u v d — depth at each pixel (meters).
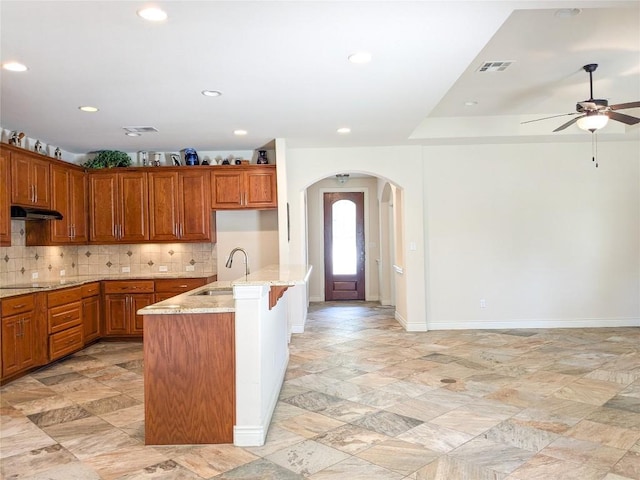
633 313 6.80
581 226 6.77
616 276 6.79
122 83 3.85
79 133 5.50
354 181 10.00
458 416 3.50
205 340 3.09
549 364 4.86
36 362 4.77
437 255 6.77
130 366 5.02
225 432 3.09
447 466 2.74
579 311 6.79
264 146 6.44
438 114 6.09
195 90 4.06
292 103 4.49
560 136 6.29
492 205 6.76
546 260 6.78
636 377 4.39
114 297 6.12
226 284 4.34
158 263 6.70
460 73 3.73
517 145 6.74
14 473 2.71
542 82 4.83
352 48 3.22
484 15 2.76
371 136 5.97
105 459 2.88
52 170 5.58
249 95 4.22
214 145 6.30
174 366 3.09
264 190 6.30
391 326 7.06
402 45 3.18
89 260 6.70
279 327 4.26
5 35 2.94
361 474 2.66
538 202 6.77
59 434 3.27
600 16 3.37
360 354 5.39
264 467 2.76
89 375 4.70
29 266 5.61
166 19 2.76
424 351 5.48
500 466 2.73
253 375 3.08
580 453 2.88
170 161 6.64
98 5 2.58
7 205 4.70
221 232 6.72
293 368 4.83
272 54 3.31
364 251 10.04
